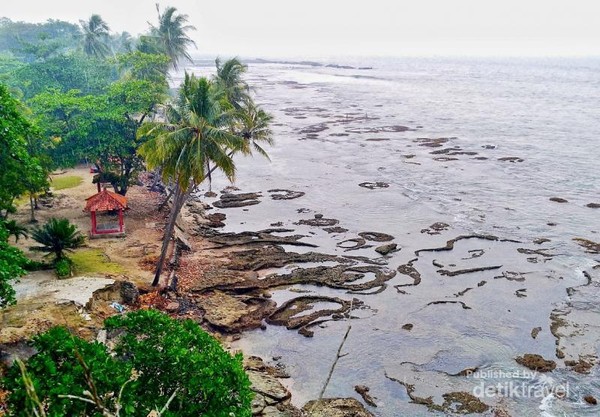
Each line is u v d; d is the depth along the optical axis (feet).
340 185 204.64
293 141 291.99
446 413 77.66
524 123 339.98
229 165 106.22
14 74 262.47
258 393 78.59
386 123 344.69
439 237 148.87
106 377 43.57
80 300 86.94
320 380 86.12
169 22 271.90
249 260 130.41
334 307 109.81
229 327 99.50
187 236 145.07
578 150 259.39
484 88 585.22
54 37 468.75
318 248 140.77
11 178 82.53
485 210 173.06
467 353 93.35
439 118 363.15
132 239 135.13
